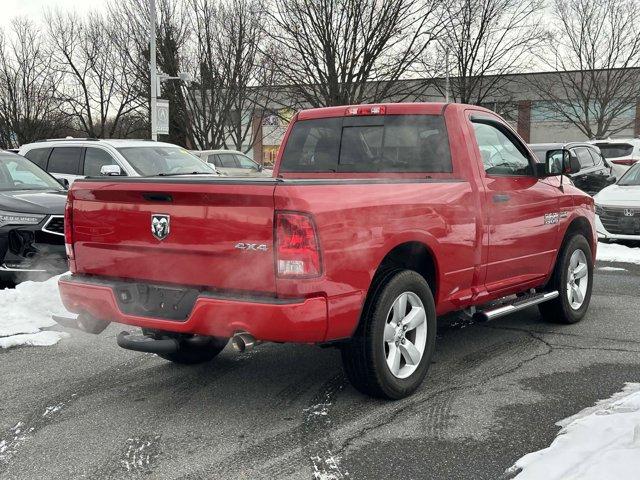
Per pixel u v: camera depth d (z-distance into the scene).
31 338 6.13
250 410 4.51
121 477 3.58
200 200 4.13
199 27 27.59
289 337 3.95
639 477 3.10
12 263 8.05
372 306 4.38
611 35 32.97
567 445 3.71
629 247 12.43
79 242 4.77
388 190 4.48
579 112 38.75
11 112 37.88
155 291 4.42
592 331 6.52
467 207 5.13
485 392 4.80
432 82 28.47
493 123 5.83
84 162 12.43
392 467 3.64
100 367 5.45
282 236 3.89
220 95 27.94
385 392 4.51
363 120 5.81
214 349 5.54
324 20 23.38
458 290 5.18
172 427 4.23
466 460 3.72
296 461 3.74
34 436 4.11
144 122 35.22
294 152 6.16
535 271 6.17
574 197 6.73
